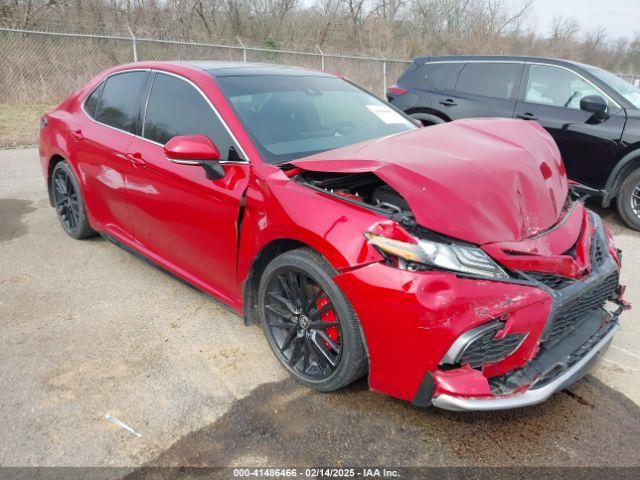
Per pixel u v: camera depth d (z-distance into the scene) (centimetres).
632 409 262
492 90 650
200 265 328
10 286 387
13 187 645
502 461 229
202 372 289
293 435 243
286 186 264
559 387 233
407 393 230
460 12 2541
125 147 366
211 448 235
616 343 323
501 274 223
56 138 450
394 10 2448
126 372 288
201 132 318
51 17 1630
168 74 358
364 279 225
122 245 407
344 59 1575
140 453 232
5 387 274
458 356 213
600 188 560
